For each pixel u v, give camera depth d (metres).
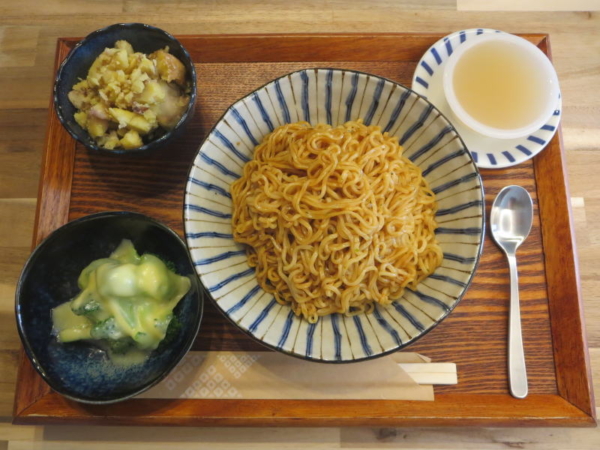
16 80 0.43
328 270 0.31
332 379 0.32
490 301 0.34
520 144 0.37
